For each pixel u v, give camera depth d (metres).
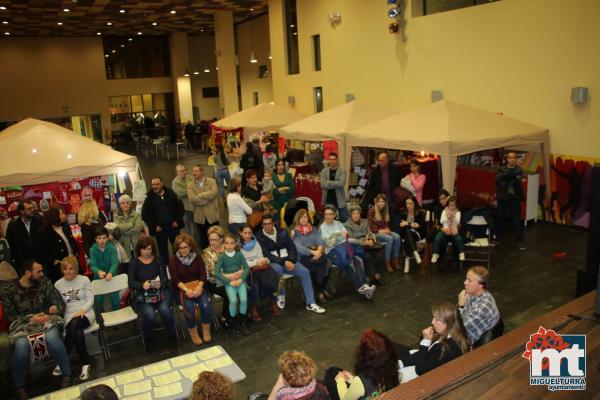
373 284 6.56
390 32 11.87
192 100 29.89
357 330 5.42
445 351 3.50
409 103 11.98
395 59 12.20
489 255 6.91
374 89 13.07
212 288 5.56
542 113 9.03
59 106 25.28
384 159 8.20
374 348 3.21
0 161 7.14
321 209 9.93
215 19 21.48
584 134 8.42
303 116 13.64
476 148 7.86
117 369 4.91
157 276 5.31
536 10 8.87
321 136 9.89
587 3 8.11
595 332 2.87
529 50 9.09
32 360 4.52
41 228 6.12
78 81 25.62
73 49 25.28
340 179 8.24
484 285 4.03
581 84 8.35
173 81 28.20
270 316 5.90
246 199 8.02
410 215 7.16
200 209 7.68
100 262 5.68
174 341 5.34
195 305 5.30
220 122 14.23
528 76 9.17
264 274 5.70
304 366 3.02
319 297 6.15
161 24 23.12
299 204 8.42
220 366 3.80
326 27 14.57
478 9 9.91
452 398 2.28
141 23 22.33
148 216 7.22
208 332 5.36
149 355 5.15
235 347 5.21
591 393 2.28
